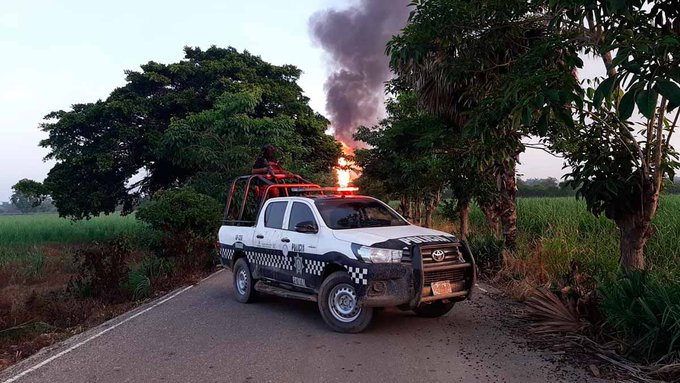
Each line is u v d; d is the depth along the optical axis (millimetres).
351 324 6723
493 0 7145
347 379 5047
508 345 6117
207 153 17922
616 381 4898
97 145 22141
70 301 9508
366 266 6457
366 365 5453
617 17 5633
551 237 12008
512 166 10969
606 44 5492
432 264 6598
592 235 11617
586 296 6699
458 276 6938
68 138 22297
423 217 26016
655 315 5484
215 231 14734
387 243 6594
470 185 13438
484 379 4984
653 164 7086
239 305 8992
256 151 18562
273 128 19312
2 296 10789
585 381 4898
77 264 16047
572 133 7387
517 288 9031
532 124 8469
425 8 7605
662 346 5395
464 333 6703
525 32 8320
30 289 12492
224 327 7324
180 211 14164
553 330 6500
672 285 5730
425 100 12055
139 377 5301
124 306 9734
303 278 7629
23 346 7070
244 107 18984
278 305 8945
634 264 7184
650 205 6910
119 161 22234
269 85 24516
